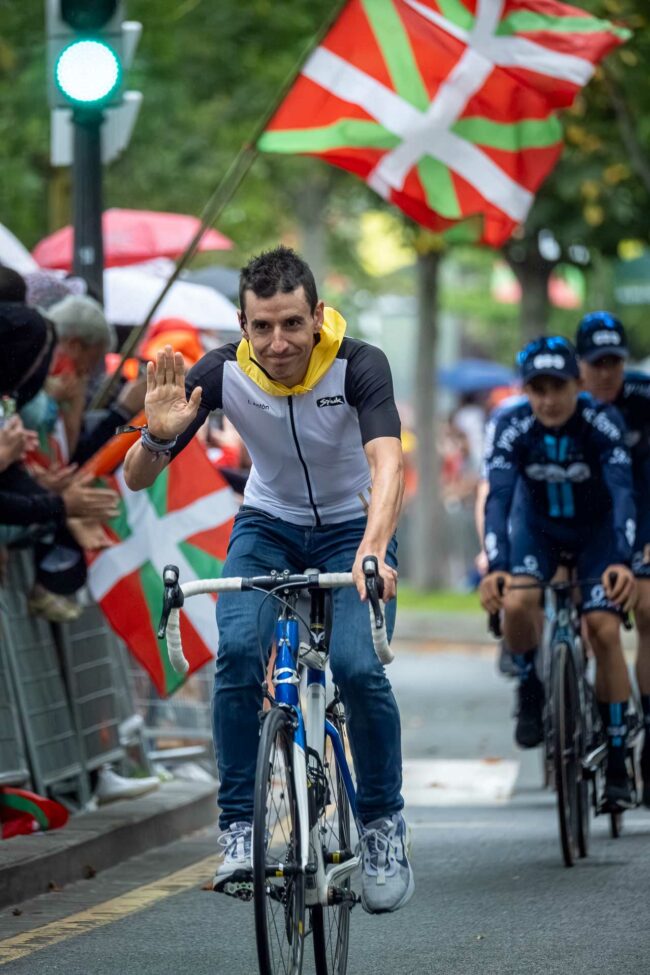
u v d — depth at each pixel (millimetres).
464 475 58000
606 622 16469
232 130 41156
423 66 19703
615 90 33219
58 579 16391
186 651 17359
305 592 11531
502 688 32375
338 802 11602
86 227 19500
